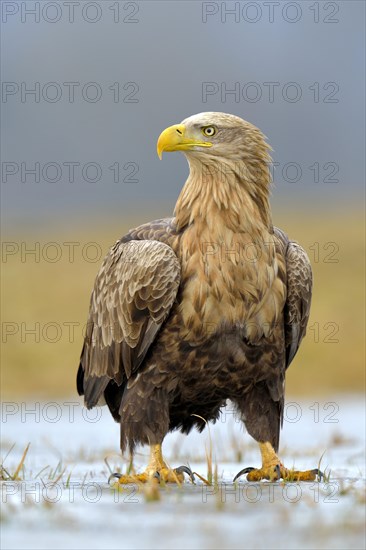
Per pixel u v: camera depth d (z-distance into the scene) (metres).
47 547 8.40
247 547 8.27
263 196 14.33
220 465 16.39
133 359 14.44
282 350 14.28
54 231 76.25
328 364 35.97
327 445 19.23
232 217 14.02
